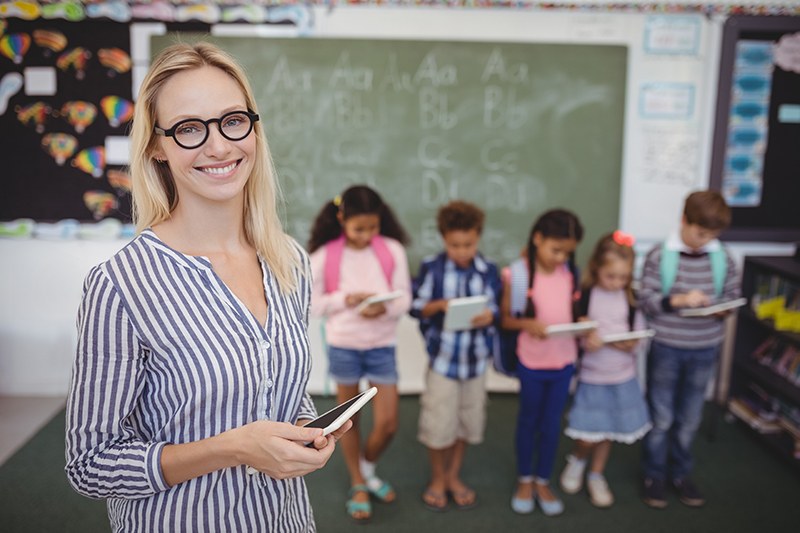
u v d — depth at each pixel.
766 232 3.31
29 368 3.37
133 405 0.94
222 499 0.98
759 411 2.99
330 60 3.14
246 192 1.08
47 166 3.20
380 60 3.15
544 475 2.45
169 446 0.93
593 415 2.40
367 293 2.35
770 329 2.88
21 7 3.05
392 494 2.51
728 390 3.22
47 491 2.50
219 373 0.93
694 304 2.35
